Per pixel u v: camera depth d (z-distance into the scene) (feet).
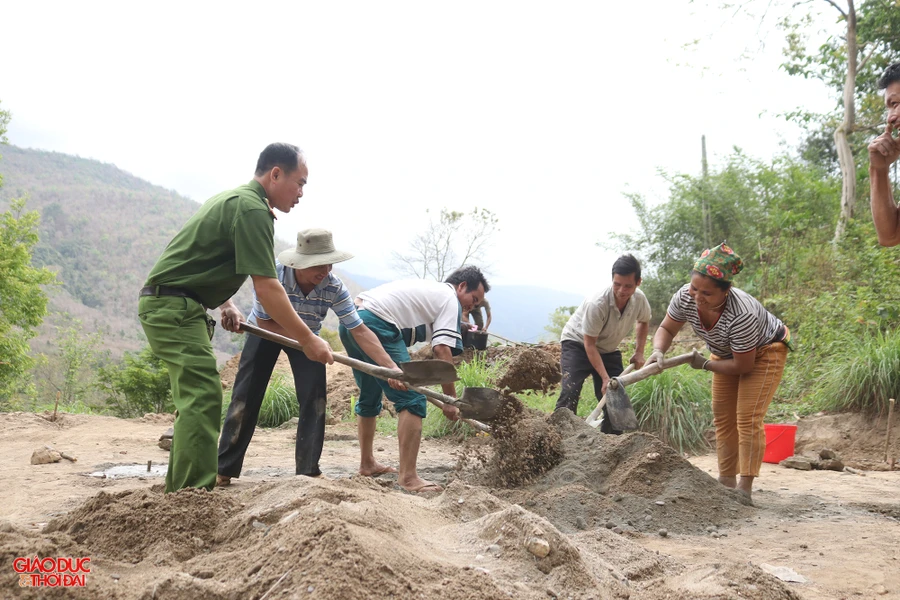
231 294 13.67
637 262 20.11
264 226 12.99
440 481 18.12
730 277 15.78
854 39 52.03
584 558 9.22
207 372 12.66
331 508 8.64
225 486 16.99
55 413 31.63
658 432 27.30
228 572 7.85
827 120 62.90
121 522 9.53
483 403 15.56
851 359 27.50
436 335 16.69
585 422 18.76
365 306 17.22
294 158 13.87
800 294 41.34
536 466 16.87
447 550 8.95
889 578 10.64
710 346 17.20
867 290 32.99
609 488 15.70
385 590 7.04
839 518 15.15
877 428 25.50
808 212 53.93
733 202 67.21
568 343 22.39
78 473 18.90
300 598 6.77
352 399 35.37
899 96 11.96
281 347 17.22
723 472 17.63
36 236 91.30
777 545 12.74
